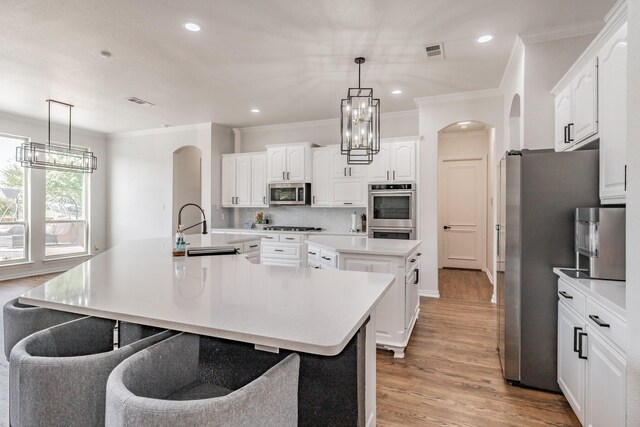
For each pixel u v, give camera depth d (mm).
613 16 1914
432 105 4816
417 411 2176
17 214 5977
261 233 5844
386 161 5105
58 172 6570
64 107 5273
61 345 1423
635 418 1258
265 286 1686
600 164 2189
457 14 2764
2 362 2727
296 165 5785
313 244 3674
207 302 1400
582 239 2172
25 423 1099
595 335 1748
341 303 1390
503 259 2605
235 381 1354
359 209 5852
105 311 1304
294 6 2652
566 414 2143
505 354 2498
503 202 2627
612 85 2010
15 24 2900
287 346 1021
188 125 6434
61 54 3461
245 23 2889
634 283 1248
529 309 2416
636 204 1229
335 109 5348
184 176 7008
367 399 1670
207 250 2863
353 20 2852
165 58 3551
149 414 832
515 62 3514
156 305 1357
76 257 6762
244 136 6734
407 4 2623
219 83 4242
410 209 4938
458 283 5703
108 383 952
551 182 2338
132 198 7062
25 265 5988
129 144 7082
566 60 3002
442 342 3248
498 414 2146
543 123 3061
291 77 4051
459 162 6996
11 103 5062
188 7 2668
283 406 1040
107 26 2938
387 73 3936
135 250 3064
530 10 2707
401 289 2904
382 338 2965
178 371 1284
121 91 4535
